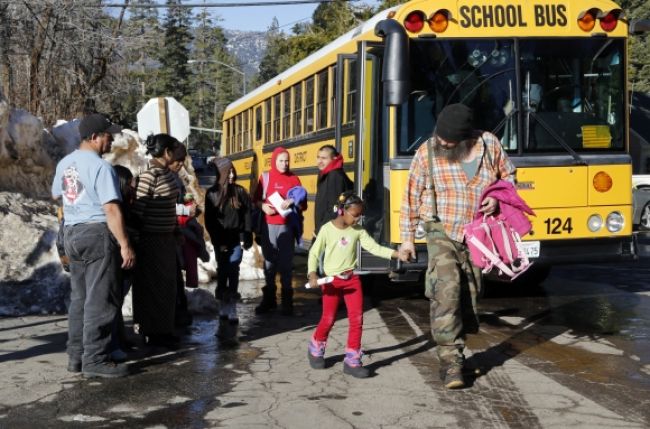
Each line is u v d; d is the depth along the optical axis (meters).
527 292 10.31
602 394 5.60
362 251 8.59
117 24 27.86
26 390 5.80
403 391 5.72
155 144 6.86
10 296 8.90
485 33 8.80
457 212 5.80
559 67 8.91
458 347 5.79
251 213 8.42
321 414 5.21
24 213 9.90
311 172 11.92
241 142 18.17
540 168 8.72
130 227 6.87
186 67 105.50
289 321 8.46
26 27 24.33
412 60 8.70
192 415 5.23
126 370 6.17
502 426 4.94
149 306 7.04
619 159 8.88
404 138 8.63
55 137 11.93
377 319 8.45
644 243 16.53
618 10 8.96
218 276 8.39
